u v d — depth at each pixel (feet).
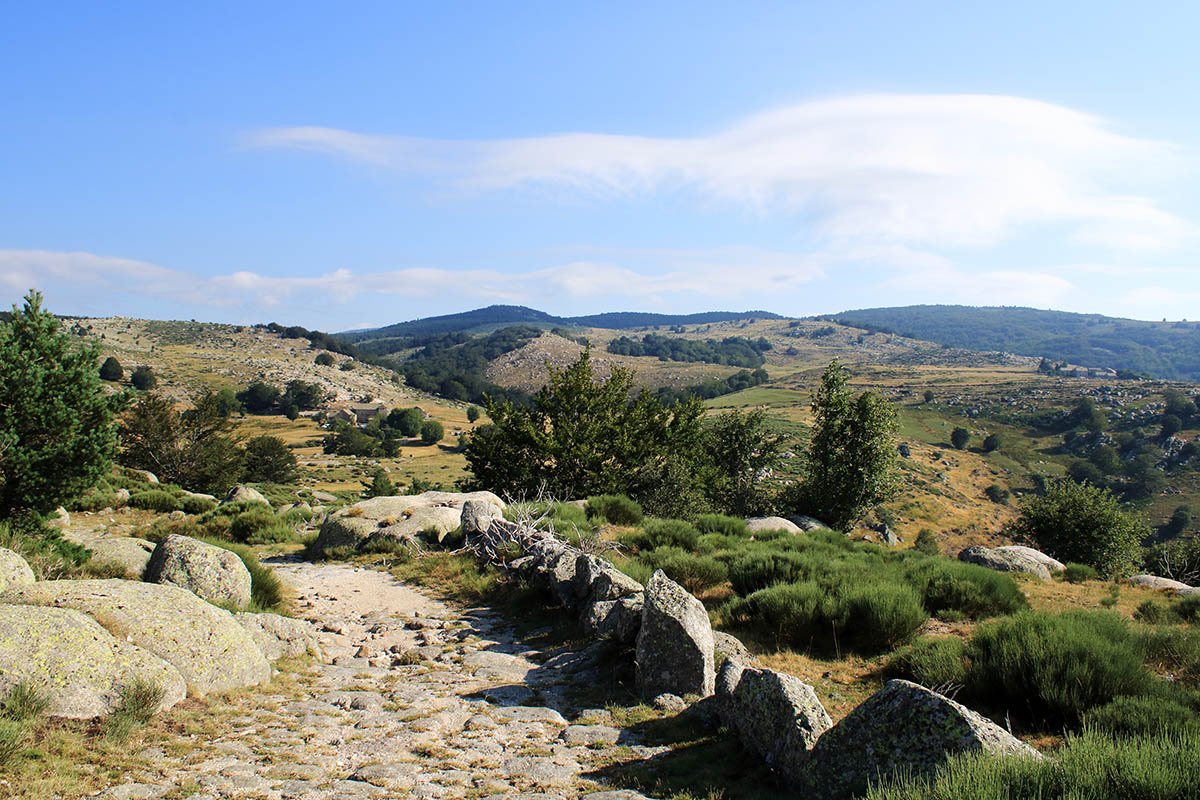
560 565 46.57
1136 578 62.69
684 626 29.40
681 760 22.34
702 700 26.91
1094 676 25.95
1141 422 410.93
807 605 37.17
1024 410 484.74
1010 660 27.58
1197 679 28.99
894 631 35.50
